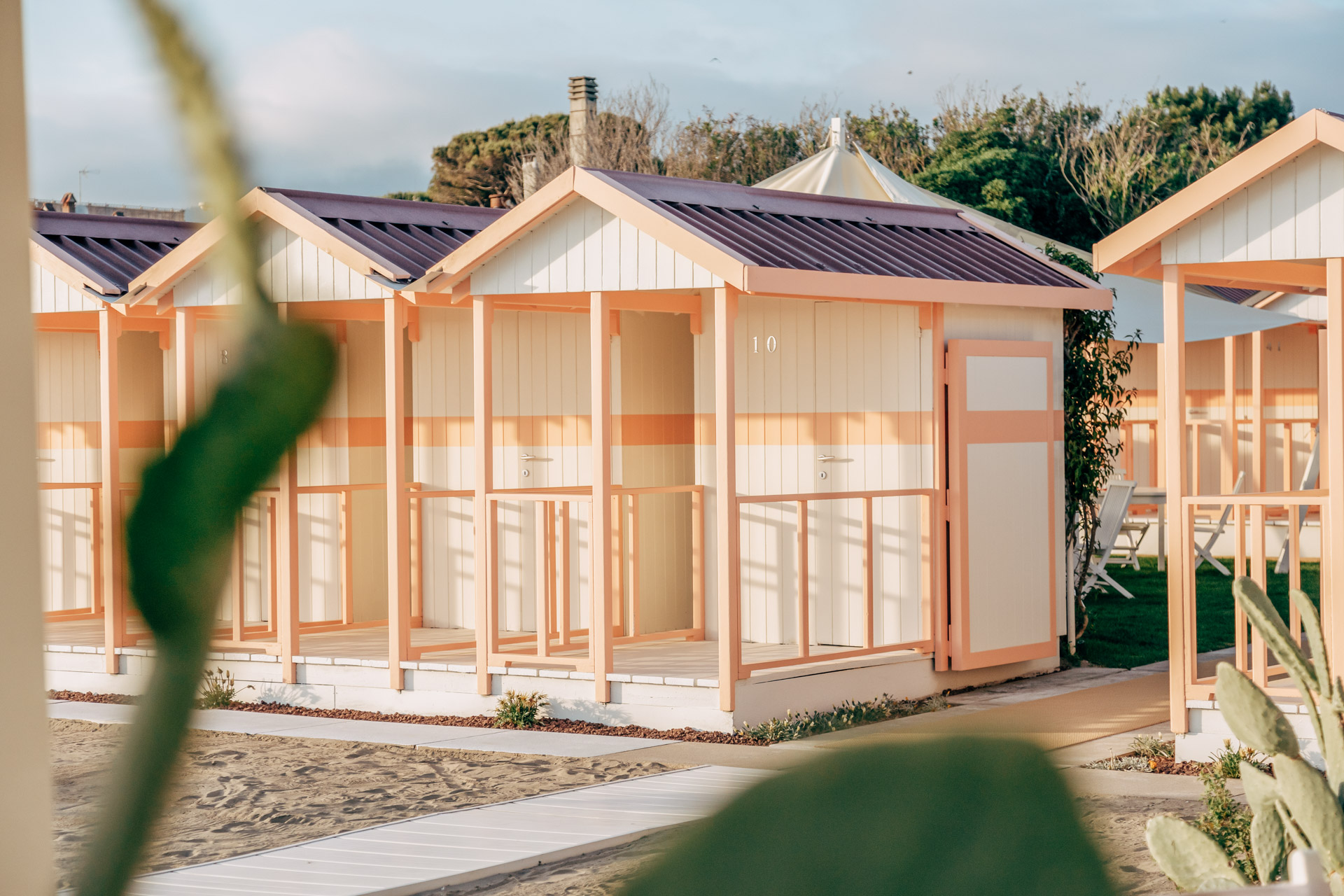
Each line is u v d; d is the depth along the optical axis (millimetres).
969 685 10047
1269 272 8906
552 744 8492
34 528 494
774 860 285
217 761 8156
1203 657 10734
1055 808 282
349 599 11398
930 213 11203
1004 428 10141
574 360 10898
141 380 12344
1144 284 15992
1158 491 16250
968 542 9844
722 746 8305
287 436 308
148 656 315
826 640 10180
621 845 6121
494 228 9141
